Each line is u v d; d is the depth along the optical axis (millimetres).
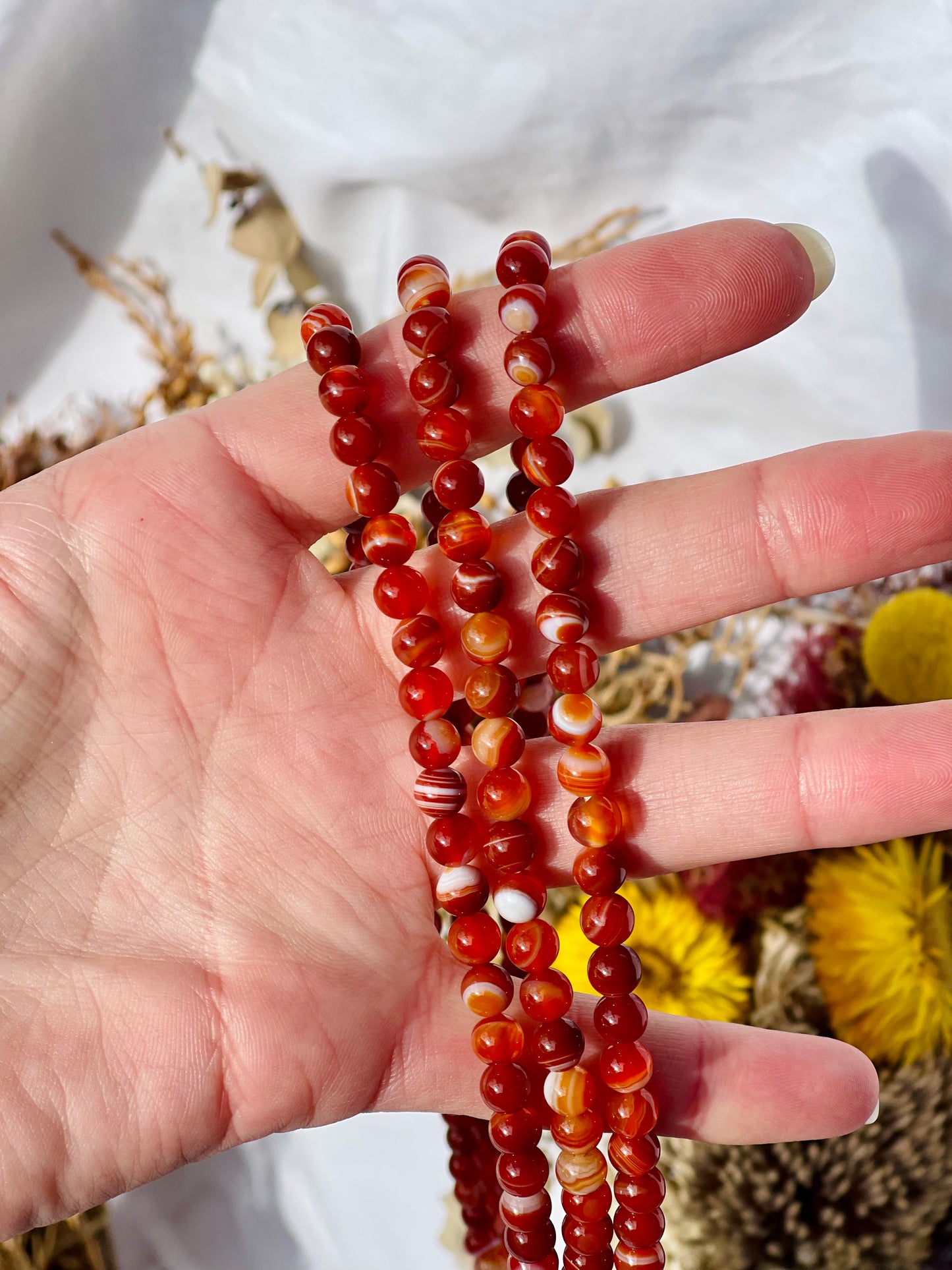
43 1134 131
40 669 139
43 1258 191
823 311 208
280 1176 219
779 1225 166
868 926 175
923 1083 168
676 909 183
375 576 153
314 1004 137
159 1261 213
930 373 207
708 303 138
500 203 219
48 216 224
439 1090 142
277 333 227
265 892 141
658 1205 135
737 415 221
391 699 150
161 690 143
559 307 140
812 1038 145
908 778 135
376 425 139
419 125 210
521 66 202
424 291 140
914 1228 167
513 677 139
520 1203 136
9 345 232
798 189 206
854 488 138
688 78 199
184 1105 134
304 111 214
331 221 225
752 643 207
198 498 146
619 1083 133
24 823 138
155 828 141
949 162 193
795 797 139
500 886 138
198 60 214
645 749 145
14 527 142
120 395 234
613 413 225
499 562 149
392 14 202
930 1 184
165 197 227
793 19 190
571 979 181
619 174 213
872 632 191
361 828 145
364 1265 215
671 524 144
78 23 205
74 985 135
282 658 147
